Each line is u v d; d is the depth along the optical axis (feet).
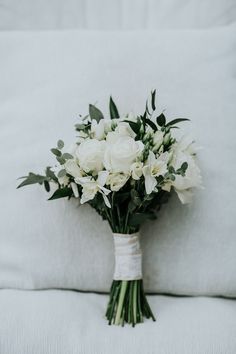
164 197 2.93
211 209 3.01
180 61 3.20
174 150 2.77
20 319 2.70
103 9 3.95
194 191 3.03
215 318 2.74
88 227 3.04
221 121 3.11
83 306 2.89
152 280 3.03
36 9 3.93
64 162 2.68
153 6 3.92
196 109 3.13
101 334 2.66
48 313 2.74
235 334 2.64
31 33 3.37
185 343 2.59
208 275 2.97
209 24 3.85
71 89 3.21
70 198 3.03
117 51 3.24
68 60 3.26
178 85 3.17
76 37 3.31
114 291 2.82
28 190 3.11
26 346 2.60
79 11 3.95
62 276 3.03
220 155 3.07
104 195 2.59
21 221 3.07
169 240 3.01
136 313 2.76
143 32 3.30
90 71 3.22
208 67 3.18
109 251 3.03
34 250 3.05
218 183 3.04
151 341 2.60
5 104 3.27
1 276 3.06
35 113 3.20
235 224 3.00
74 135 3.15
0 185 3.14
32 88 3.25
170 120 3.14
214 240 2.99
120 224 2.80
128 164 2.58
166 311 2.86
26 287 3.04
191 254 3.00
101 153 2.63
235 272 2.96
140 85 3.19
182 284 3.01
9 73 3.30
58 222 3.05
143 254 3.03
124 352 2.56
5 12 3.92
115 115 2.97
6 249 3.07
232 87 3.17
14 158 3.16
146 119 2.75
